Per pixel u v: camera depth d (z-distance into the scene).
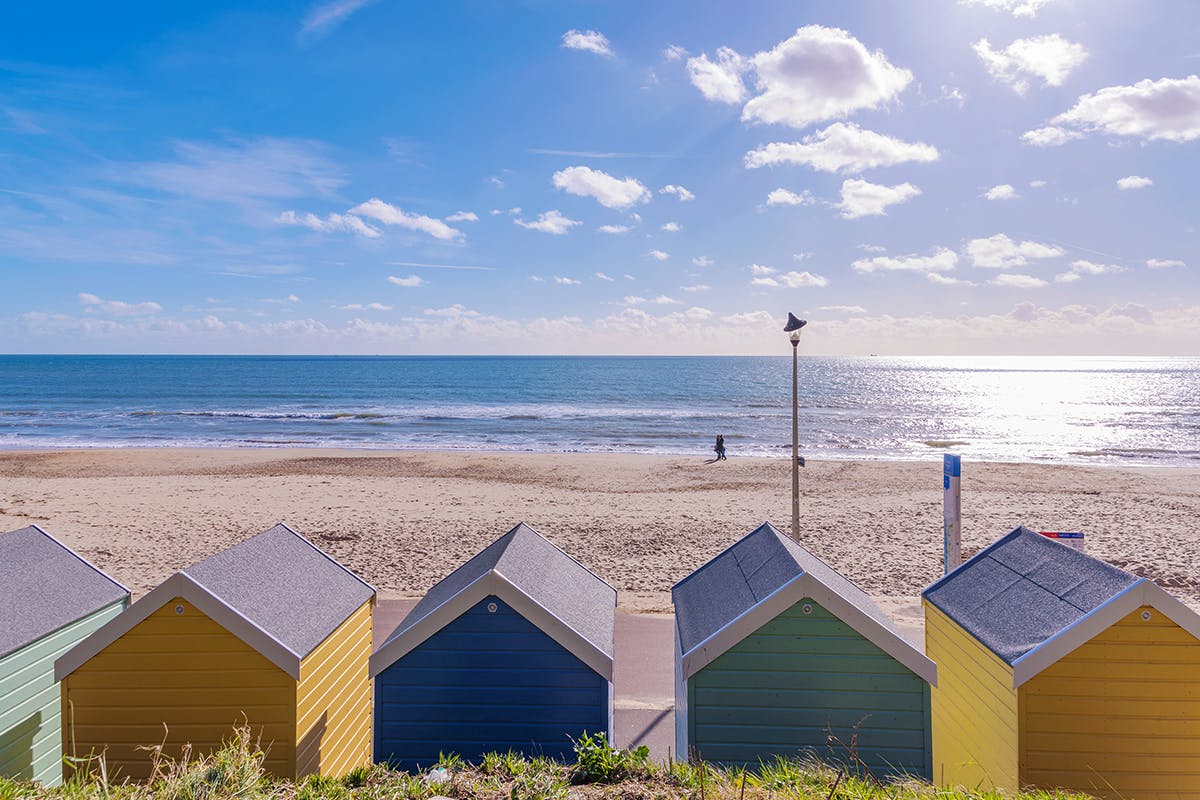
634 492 23.98
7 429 47.41
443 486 25.06
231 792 4.22
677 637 6.25
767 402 74.69
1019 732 4.86
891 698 5.27
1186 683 4.81
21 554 6.38
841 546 16.78
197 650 5.15
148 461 31.52
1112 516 20.33
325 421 52.75
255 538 6.36
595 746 4.90
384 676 5.48
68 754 5.11
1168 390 101.00
